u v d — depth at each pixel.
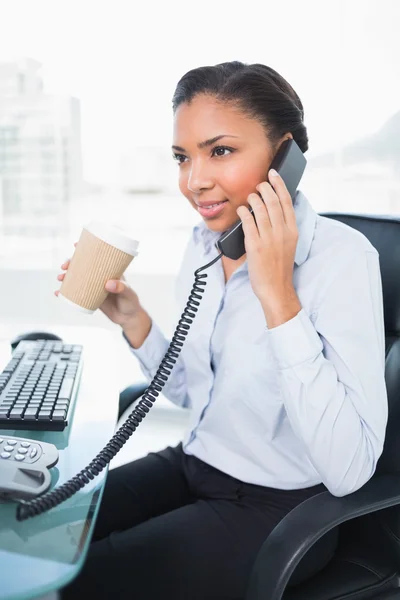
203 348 1.19
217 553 0.97
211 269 1.21
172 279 2.61
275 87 1.03
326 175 2.29
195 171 1.02
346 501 0.90
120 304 1.27
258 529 1.01
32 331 1.49
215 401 1.14
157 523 1.01
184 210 2.56
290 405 0.94
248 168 1.01
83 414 1.02
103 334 1.56
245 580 0.97
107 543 0.97
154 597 0.92
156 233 2.59
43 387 1.07
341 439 0.92
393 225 1.19
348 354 0.97
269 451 1.09
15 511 0.71
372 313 1.00
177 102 1.04
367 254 1.04
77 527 0.67
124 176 2.56
